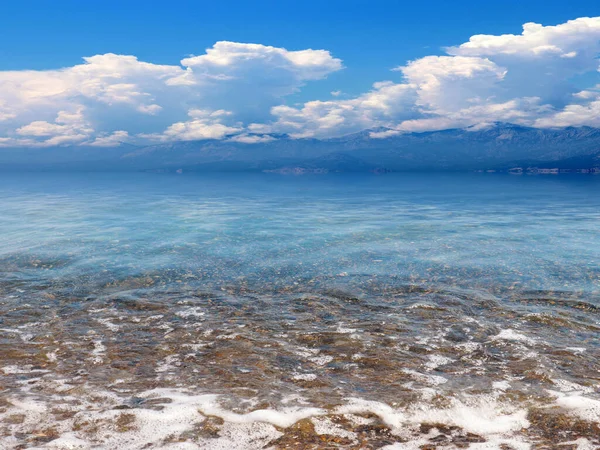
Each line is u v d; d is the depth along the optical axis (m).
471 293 15.39
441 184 129.25
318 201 57.38
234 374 9.51
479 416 7.80
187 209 44.72
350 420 7.65
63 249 22.67
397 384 9.00
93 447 6.74
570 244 24.06
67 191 80.56
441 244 24.34
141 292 15.68
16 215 38.09
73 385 8.91
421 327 12.31
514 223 33.28
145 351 10.76
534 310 13.58
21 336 11.61
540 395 8.48
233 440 7.03
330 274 18.09
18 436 6.98
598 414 7.77
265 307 14.15
